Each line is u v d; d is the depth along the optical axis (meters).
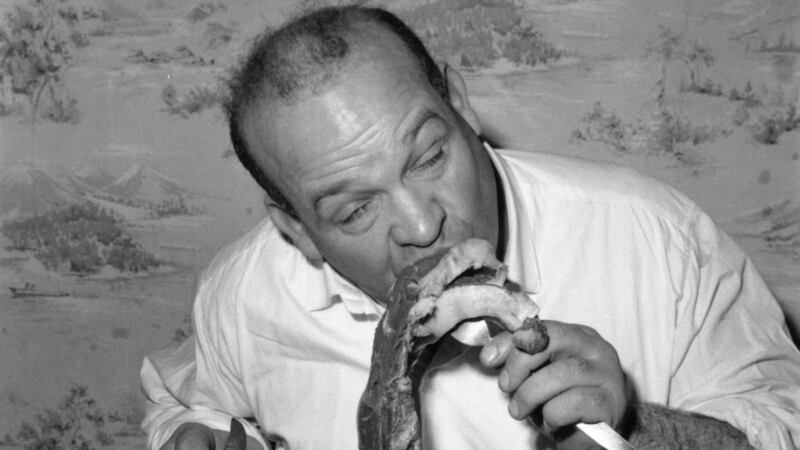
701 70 2.04
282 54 1.11
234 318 1.50
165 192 2.20
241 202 2.18
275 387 1.50
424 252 1.09
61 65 2.20
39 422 2.31
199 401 1.57
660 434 1.12
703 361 1.28
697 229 1.38
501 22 2.07
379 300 1.27
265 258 1.50
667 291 1.33
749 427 1.14
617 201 1.38
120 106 2.19
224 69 2.14
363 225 1.12
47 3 2.19
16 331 2.29
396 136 1.06
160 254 2.22
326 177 1.09
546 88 2.07
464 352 1.23
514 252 1.33
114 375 2.28
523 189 1.39
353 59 1.08
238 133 1.23
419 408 1.15
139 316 2.25
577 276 1.36
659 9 2.03
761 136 2.05
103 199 2.22
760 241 2.08
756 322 1.32
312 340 1.45
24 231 2.26
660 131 2.06
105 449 2.30
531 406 1.01
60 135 2.22
